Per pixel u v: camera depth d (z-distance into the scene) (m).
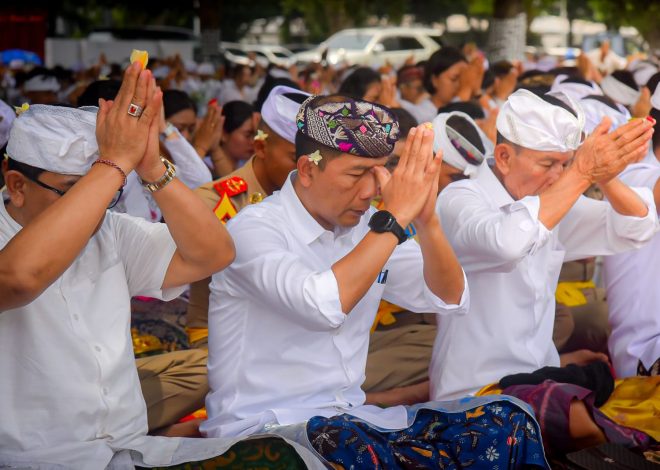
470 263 4.74
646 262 5.47
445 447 3.86
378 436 3.82
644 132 4.36
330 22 39.62
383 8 37.59
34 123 3.47
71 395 3.59
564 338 6.30
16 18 28.33
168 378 4.92
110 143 3.40
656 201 5.27
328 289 3.77
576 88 7.54
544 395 4.24
